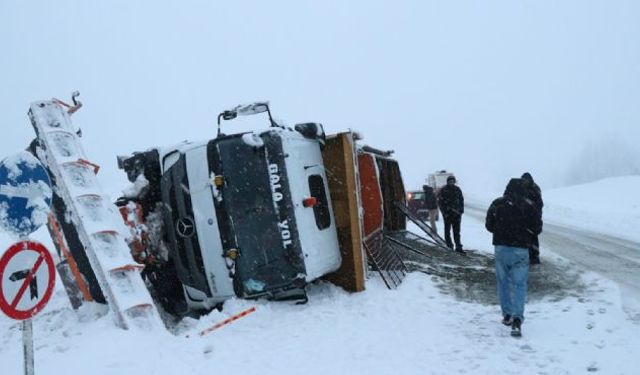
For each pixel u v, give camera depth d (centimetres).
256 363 552
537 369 530
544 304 783
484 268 1077
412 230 1852
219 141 735
